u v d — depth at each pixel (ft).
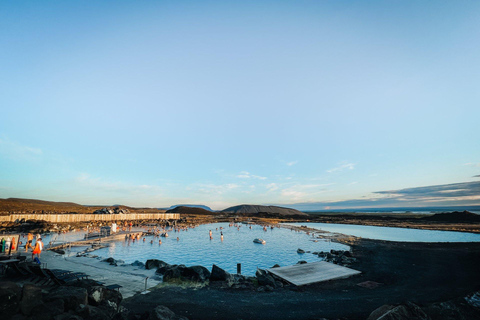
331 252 121.39
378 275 76.43
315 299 55.57
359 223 352.08
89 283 47.39
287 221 411.75
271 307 50.29
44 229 211.82
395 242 150.92
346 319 44.57
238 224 366.43
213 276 69.36
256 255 135.74
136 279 67.21
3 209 382.22
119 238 194.39
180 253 141.18
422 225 300.20
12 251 90.79
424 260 96.53
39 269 54.49
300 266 85.05
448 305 45.91
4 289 31.30
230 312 47.16
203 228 307.37
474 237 202.39
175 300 52.75
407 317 38.86
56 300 34.81
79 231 227.81
